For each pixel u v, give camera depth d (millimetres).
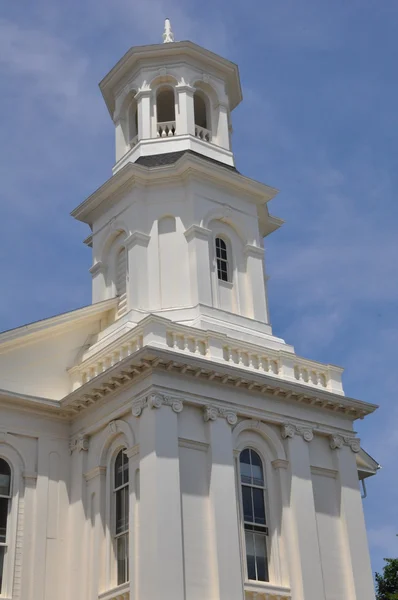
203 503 22812
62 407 25984
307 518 24531
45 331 27047
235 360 25328
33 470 25234
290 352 26609
